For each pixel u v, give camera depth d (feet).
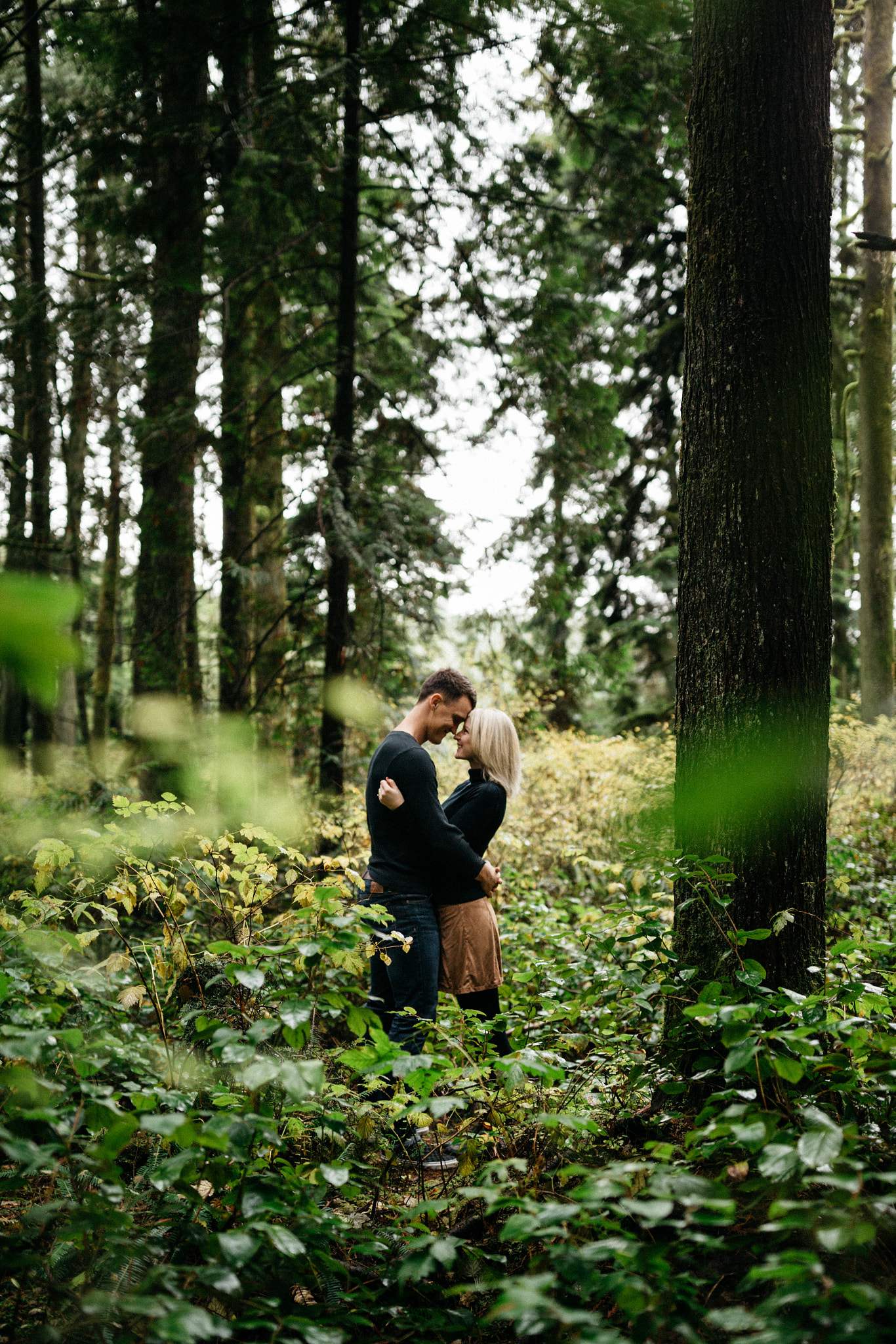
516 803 25.05
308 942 6.51
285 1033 5.97
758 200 9.53
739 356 9.55
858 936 14.12
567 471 25.77
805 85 9.67
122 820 11.71
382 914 7.75
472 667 30.60
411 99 22.38
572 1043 10.09
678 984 8.93
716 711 9.44
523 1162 5.75
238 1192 6.42
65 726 43.47
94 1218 5.35
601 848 22.54
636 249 41.47
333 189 23.29
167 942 8.62
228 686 22.62
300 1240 5.90
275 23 23.61
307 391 30.73
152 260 25.54
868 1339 4.02
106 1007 7.62
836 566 50.72
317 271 24.95
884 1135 7.11
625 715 48.24
